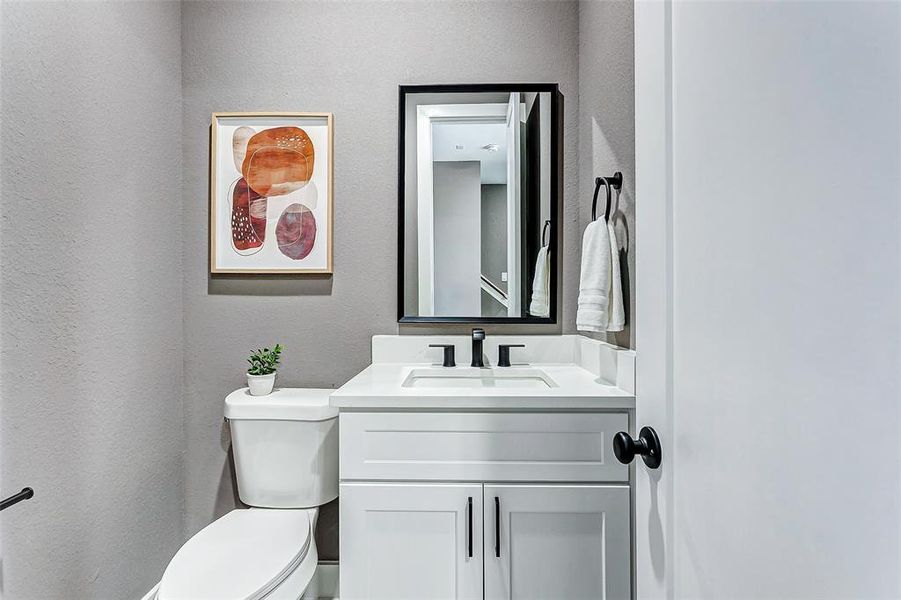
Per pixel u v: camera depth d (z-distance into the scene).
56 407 1.16
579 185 1.74
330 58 1.76
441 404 1.18
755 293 0.44
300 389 1.73
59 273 1.17
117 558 1.39
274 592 1.10
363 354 1.76
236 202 1.74
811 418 0.38
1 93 1.01
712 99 0.51
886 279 0.32
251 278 1.76
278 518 1.41
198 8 1.76
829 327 0.36
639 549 0.69
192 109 1.76
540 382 1.62
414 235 1.75
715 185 0.51
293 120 1.75
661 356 0.62
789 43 0.40
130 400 1.45
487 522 1.18
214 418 1.76
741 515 0.46
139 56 1.50
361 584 1.19
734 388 0.48
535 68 1.76
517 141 1.75
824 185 0.36
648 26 0.66
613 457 1.18
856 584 0.34
